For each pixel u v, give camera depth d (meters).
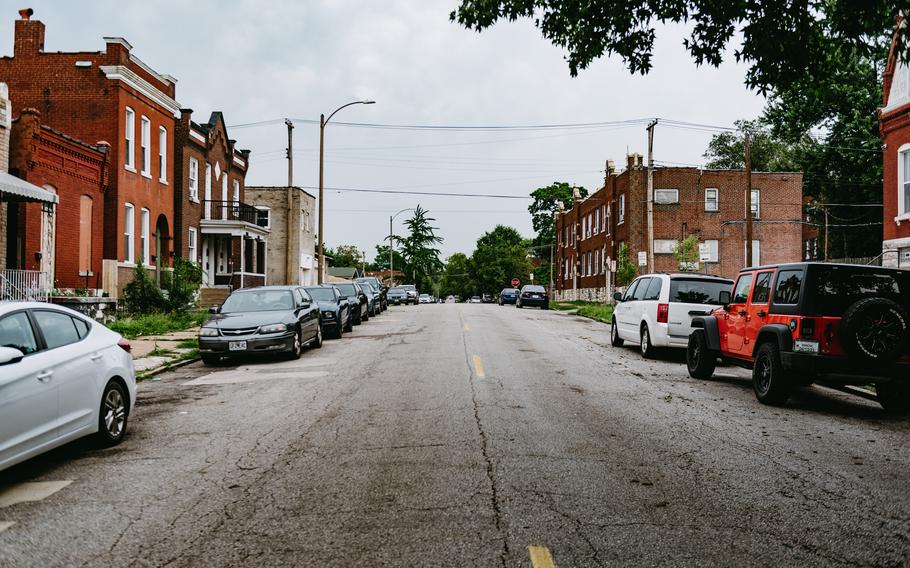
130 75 25.94
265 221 49.72
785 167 58.97
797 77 9.62
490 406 9.41
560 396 10.29
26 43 25.70
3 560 4.32
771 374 9.74
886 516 5.14
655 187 44.91
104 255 25.36
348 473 6.20
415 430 7.94
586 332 23.31
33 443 6.15
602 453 6.91
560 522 4.94
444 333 21.73
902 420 8.98
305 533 4.75
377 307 33.56
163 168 29.70
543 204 83.06
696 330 12.59
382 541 4.59
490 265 105.69
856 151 39.88
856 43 9.02
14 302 6.57
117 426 7.54
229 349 14.43
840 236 48.31
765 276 10.52
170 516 5.12
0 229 18.45
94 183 23.94
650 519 5.02
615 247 48.28
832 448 7.30
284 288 16.61
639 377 12.59
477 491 5.64
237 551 4.44
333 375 12.60
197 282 29.67
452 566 4.19
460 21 10.26
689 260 30.19
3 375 5.86
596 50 10.16
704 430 8.09
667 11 9.53
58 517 5.12
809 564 4.27
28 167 20.33
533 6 10.02
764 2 9.08
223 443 7.45
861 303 8.88
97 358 7.22
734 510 5.24
